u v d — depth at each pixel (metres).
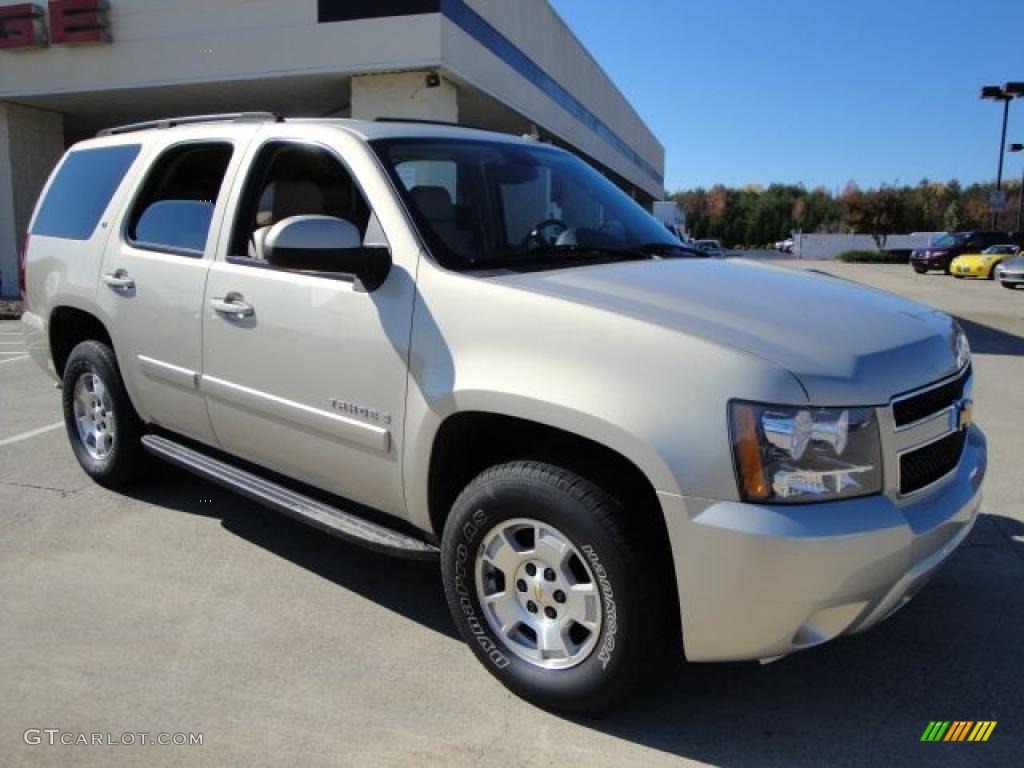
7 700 2.96
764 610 2.45
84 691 3.02
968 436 3.29
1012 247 30.98
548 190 3.92
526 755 2.70
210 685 3.07
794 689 3.09
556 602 2.84
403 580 3.96
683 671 3.20
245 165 3.87
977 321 16.08
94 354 4.75
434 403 2.96
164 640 3.38
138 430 4.80
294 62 13.45
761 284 3.23
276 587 3.86
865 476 2.52
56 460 5.66
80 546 4.27
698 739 2.79
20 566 4.04
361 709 2.94
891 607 2.67
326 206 3.72
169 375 4.13
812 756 2.71
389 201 3.29
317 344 3.36
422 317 3.04
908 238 66.19
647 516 2.69
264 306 3.57
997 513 4.78
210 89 14.68
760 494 2.42
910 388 2.68
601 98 26.91
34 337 5.31
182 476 5.32
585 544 2.68
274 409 3.59
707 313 2.76
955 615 3.62
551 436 2.90
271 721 2.86
